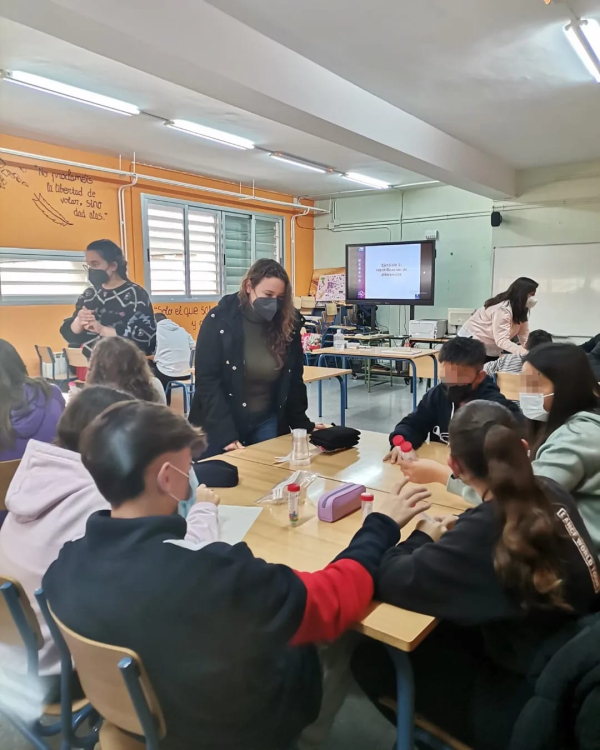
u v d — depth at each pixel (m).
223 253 7.84
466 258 7.86
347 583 1.04
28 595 1.19
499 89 4.17
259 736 0.97
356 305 8.55
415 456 1.95
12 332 5.57
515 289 4.32
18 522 1.24
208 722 0.91
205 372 2.35
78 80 4.09
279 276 2.30
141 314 3.53
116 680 0.88
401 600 1.07
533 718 0.91
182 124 5.12
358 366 8.09
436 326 6.80
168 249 7.11
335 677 1.30
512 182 6.91
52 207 5.79
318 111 3.79
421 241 7.40
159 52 2.78
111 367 2.02
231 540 1.38
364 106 4.23
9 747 1.59
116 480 0.92
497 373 3.14
